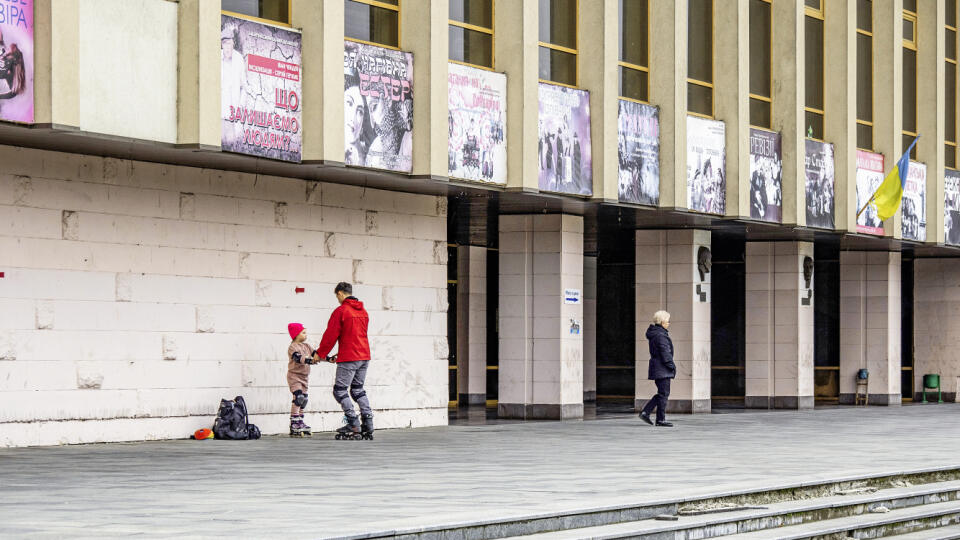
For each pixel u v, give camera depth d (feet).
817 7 101.91
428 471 48.44
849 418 91.66
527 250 84.99
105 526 32.14
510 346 85.35
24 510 35.35
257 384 66.54
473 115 72.13
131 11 55.11
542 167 75.87
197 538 29.89
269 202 67.31
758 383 105.09
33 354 56.59
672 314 95.09
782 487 44.68
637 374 95.61
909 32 112.06
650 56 85.56
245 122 59.77
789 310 104.73
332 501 38.22
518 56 74.54
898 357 115.55
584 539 34.65
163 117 56.65
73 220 58.18
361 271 72.43
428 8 68.39
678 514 40.24
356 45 65.05
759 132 93.35
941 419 90.79
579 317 86.07
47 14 51.42
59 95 51.65
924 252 122.72
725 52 90.48
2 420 55.52
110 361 59.62
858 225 102.68
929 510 47.80
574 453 57.98
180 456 53.42
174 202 62.59
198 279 63.67
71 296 58.08
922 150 112.68
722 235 103.81
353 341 64.44
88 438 58.70
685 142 85.97
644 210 84.94
